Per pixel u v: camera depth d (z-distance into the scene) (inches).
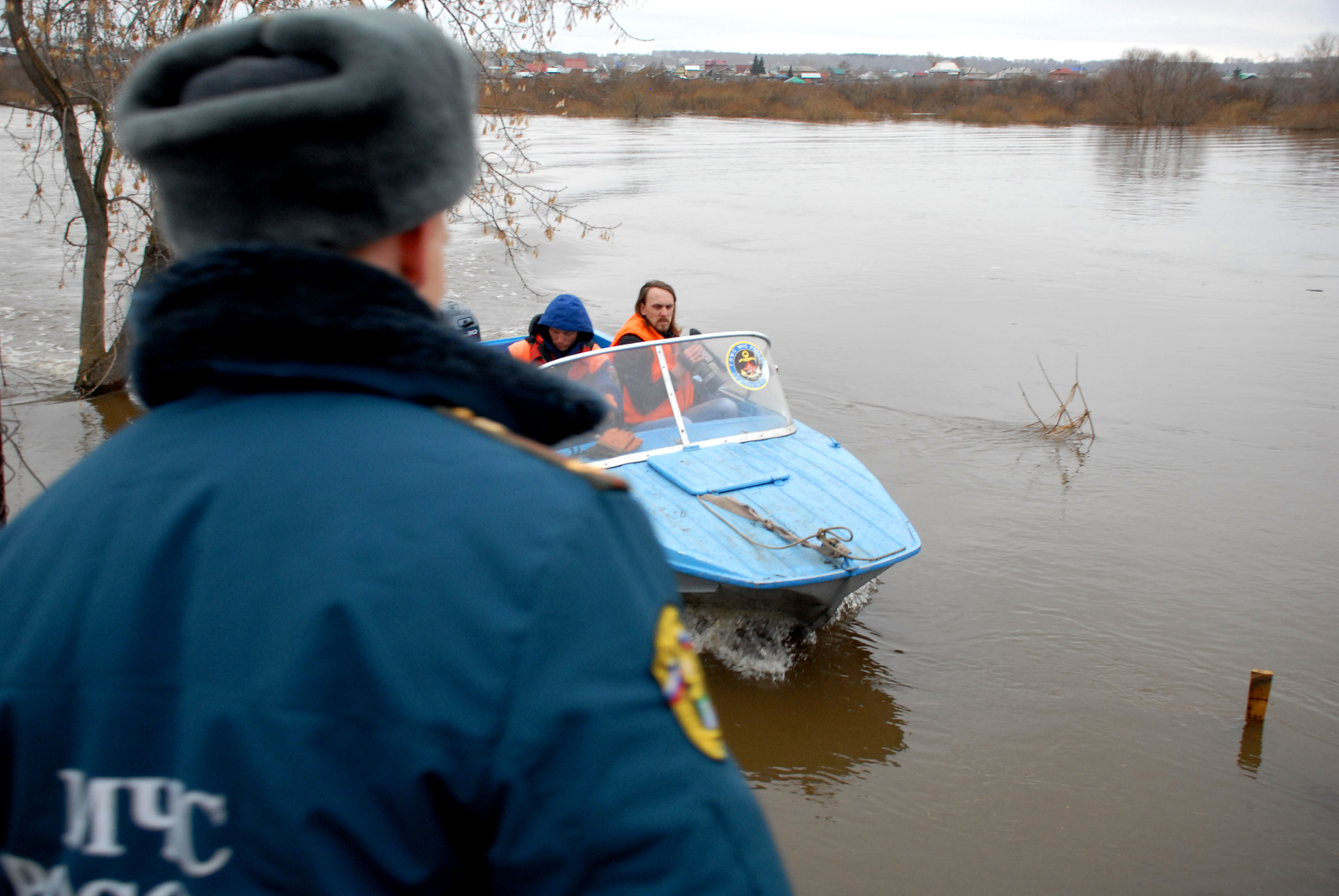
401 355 29.8
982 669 195.3
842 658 198.5
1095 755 170.7
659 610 29.5
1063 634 207.5
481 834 26.8
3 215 729.0
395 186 30.1
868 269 610.5
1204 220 831.1
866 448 314.7
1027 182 1165.7
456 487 28.0
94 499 30.0
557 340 245.3
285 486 28.0
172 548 28.3
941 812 157.1
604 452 218.7
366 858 26.0
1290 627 211.3
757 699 185.8
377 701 26.0
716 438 227.8
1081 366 406.3
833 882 142.3
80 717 27.9
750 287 557.6
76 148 345.1
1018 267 620.1
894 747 172.7
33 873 28.6
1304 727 178.2
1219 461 304.3
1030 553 243.1
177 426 30.5
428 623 26.4
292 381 29.9
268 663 26.4
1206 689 189.3
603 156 1510.8
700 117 3046.3
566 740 26.2
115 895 27.3
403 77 29.1
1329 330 464.1
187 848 26.8
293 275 29.0
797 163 1417.3
